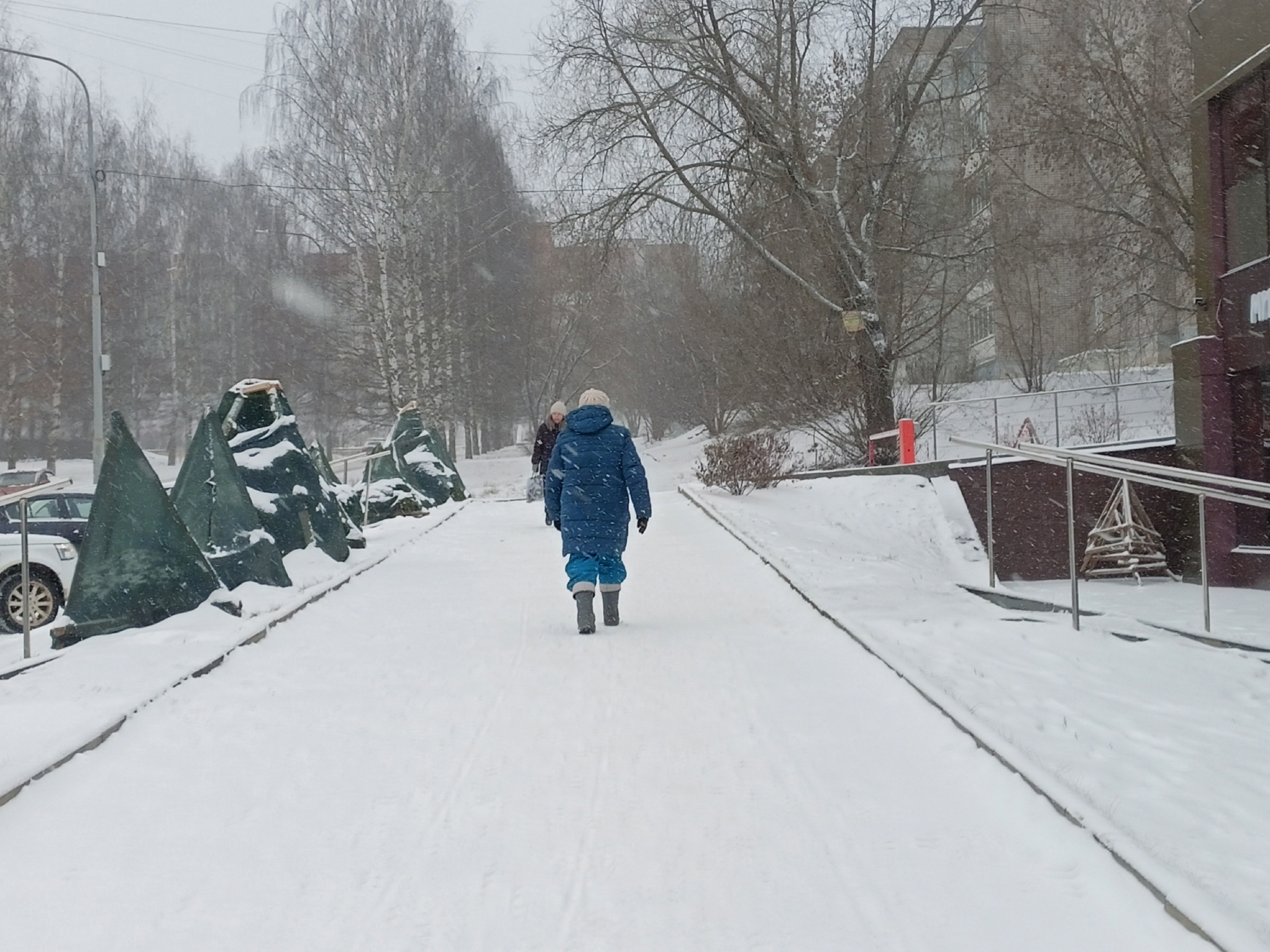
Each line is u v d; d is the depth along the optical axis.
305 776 5.61
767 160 27.44
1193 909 3.71
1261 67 16.69
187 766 5.79
